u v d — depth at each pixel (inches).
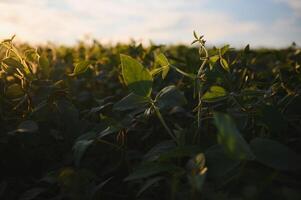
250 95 25.1
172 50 65.4
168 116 30.2
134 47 45.9
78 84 40.6
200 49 26.3
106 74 43.4
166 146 22.5
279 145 17.6
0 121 28.6
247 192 15.4
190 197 17.1
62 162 26.5
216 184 17.9
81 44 63.4
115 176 25.7
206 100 23.2
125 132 25.0
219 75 26.7
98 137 23.7
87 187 21.8
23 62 29.4
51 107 28.4
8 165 27.6
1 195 24.1
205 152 18.9
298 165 17.0
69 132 27.3
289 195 14.9
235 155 15.5
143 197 22.7
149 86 22.6
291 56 44.4
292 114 25.5
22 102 28.7
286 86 28.9
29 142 27.1
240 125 22.5
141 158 26.0
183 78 35.6
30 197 22.8
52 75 40.9
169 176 21.4
